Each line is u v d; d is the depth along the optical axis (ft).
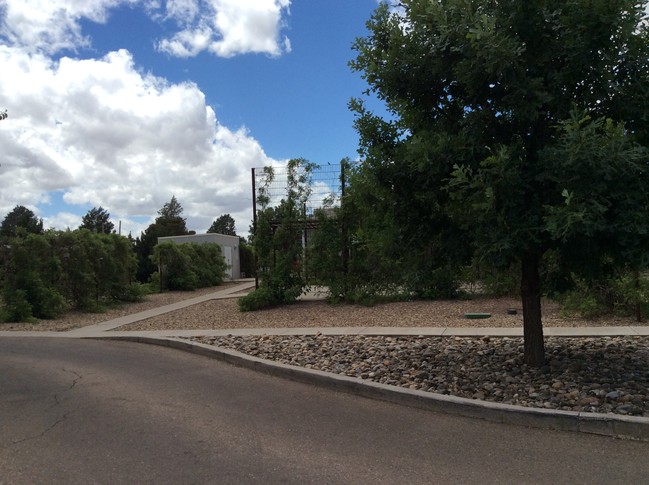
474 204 17.71
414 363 25.32
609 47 18.34
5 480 13.62
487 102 20.61
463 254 21.72
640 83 18.80
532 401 18.97
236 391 22.65
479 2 19.77
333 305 50.49
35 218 217.15
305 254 53.11
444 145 19.57
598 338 29.66
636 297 34.09
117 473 14.02
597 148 16.42
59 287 55.42
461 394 20.30
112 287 64.44
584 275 20.30
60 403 20.85
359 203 23.62
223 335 36.70
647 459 14.64
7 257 51.39
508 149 18.71
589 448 15.55
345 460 14.90
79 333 41.68
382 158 21.63
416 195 21.95
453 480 13.53
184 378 25.21
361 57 22.50
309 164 53.16
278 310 49.83
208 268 93.56
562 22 18.83
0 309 50.34
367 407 20.16
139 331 41.22
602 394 18.90
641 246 17.33
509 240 17.85
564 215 16.25
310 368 25.54
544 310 41.32
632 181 17.39
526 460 14.76
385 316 42.57
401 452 15.49
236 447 15.96
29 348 34.73
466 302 47.70
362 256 51.03
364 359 27.17
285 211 53.11
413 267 23.09
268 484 13.33
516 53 17.90
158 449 15.79
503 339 30.78
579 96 19.85
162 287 82.48
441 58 20.57
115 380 24.80
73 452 15.57
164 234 188.34
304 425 18.03
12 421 18.60
